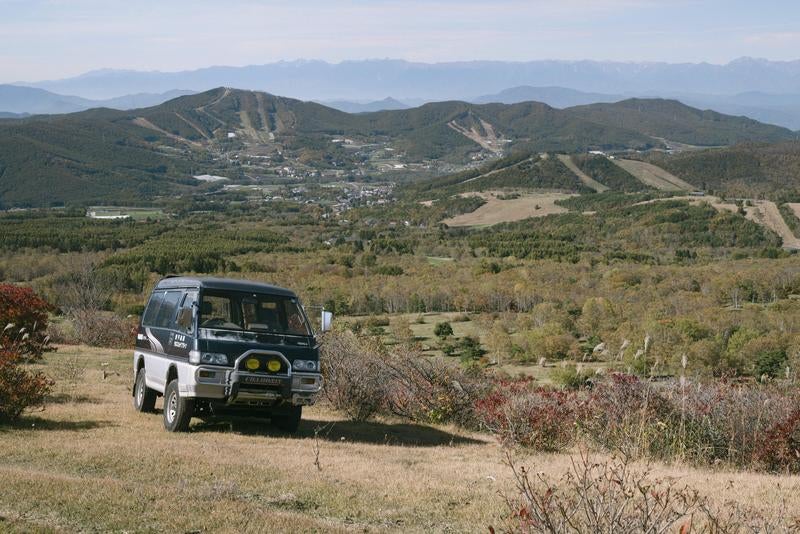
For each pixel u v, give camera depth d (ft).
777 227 596.70
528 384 43.70
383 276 385.91
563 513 16.20
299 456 30.94
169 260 369.09
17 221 640.99
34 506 21.44
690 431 35.40
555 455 35.12
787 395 36.40
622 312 281.33
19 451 29.19
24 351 63.72
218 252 457.27
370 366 47.62
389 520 22.76
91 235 507.71
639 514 17.02
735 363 177.58
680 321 217.15
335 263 435.94
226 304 35.88
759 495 26.21
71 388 52.42
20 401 35.96
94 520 20.51
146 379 40.88
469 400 46.73
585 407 37.65
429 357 50.78
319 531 20.58
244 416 41.22
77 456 28.48
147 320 42.19
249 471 27.25
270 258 440.45
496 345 223.10
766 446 33.32
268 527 20.49
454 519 22.98
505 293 330.75
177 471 26.81
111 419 39.14
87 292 155.12
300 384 35.50
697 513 22.12
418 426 44.83
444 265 454.40
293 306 37.14
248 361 34.53
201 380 34.09
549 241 595.88
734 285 335.26
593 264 457.27
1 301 63.00
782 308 292.40
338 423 43.70
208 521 20.76
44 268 309.01
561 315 267.39
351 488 25.88
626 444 34.94
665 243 584.40
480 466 31.12
